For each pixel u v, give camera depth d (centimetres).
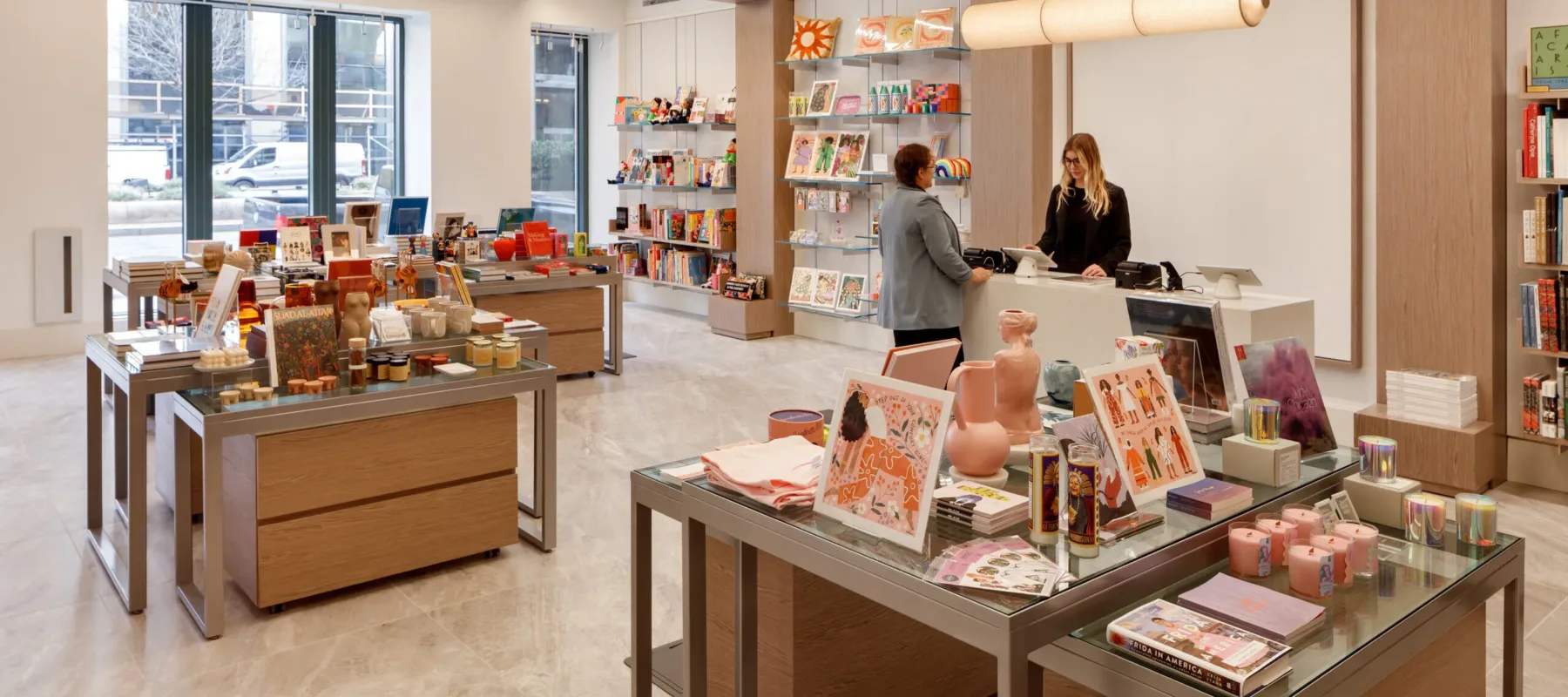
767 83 935
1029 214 711
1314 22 576
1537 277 501
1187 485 223
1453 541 235
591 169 1199
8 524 454
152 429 608
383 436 379
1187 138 639
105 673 322
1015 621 168
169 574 400
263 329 375
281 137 999
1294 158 592
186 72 941
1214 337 259
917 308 507
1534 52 461
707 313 1051
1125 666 175
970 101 800
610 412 672
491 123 1064
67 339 854
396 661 332
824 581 258
